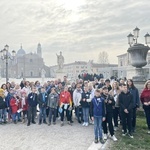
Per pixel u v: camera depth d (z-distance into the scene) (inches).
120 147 275.7
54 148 280.8
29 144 299.4
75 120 458.0
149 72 1159.0
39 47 5477.4
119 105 333.1
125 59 2758.4
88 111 406.3
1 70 3767.2
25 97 452.1
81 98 413.7
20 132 362.9
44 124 422.9
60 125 411.8
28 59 4429.1
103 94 329.7
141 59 544.1
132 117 333.1
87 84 429.7
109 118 315.6
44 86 494.3
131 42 604.4
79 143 299.4
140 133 334.6
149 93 342.3
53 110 425.1
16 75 4303.6
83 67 3526.1
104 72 1829.5
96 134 305.1
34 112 441.1
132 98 327.9
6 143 305.6
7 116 468.1
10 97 448.1
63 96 422.6
